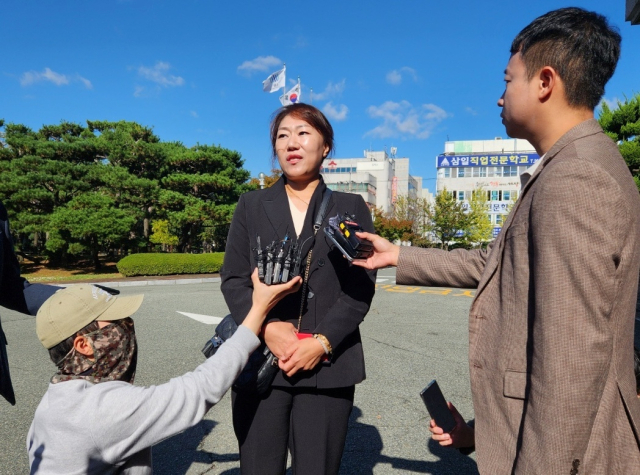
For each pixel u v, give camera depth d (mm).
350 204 1853
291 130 1806
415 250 1681
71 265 24016
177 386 1429
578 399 983
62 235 20062
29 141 20734
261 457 1678
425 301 10023
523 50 1272
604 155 1104
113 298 1548
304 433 1674
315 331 1656
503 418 1198
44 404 1419
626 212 1032
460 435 1681
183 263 19328
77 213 19188
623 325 1110
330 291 1733
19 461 2791
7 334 6598
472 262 1613
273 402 1673
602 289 991
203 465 2793
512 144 64875
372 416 3498
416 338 6160
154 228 23000
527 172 1365
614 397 1102
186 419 1413
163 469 2744
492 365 1241
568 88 1209
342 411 1729
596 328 993
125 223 20156
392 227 37094
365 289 1755
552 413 1000
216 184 22672
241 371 1533
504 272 1250
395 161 96625
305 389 1686
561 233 1024
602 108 15023
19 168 20062
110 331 1492
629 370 1134
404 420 3426
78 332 1459
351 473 2688
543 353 1029
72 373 1465
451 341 5984
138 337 6227
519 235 1194
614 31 1224
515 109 1302
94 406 1361
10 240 2027
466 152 66062
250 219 1820
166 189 23328
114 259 27594
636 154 13039
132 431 1366
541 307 1045
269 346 1611
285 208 1803
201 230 26625
